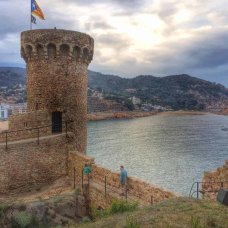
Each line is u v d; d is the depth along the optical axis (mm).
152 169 79562
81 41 36281
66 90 36062
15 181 29688
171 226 15430
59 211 26969
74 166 32938
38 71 36062
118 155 96062
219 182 21938
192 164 84938
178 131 160000
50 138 32656
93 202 28141
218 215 16594
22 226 23594
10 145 29375
